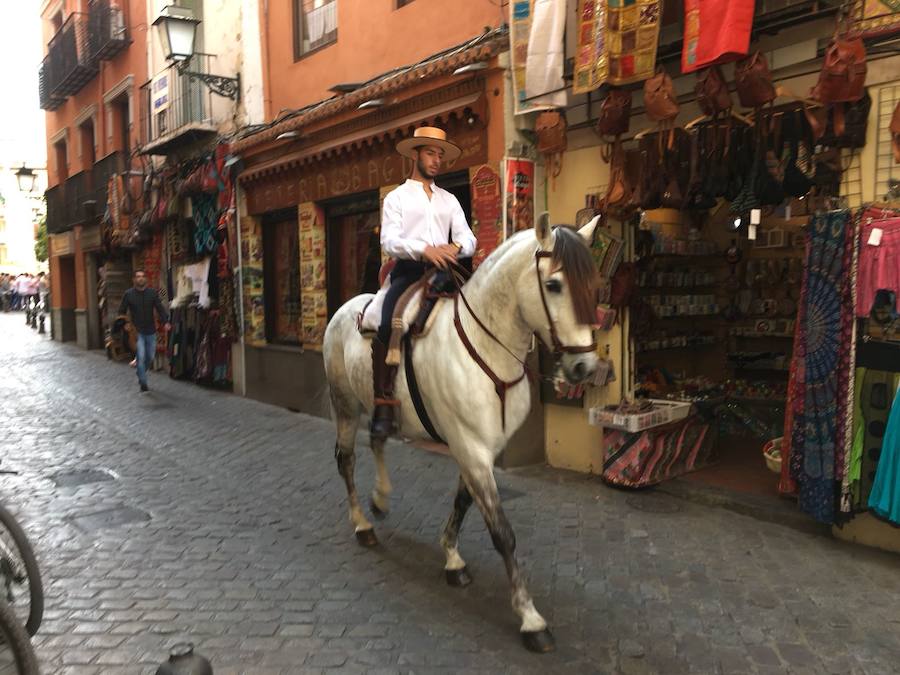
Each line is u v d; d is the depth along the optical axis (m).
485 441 3.46
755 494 5.30
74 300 21.56
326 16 9.16
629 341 6.02
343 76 8.84
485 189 6.34
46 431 8.44
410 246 3.70
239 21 10.74
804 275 4.57
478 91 6.38
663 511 5.20
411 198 3.98
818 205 4.99
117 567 4.33
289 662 3.21
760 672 3.11
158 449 7.52
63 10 19.73
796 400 4.66
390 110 7.45
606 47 4.94
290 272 10.29
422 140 3.86
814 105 4.40
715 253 8.19
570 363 2.98
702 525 4.90
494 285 3.36
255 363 10.66
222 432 8.35
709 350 8.33
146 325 11.34
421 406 3.79
